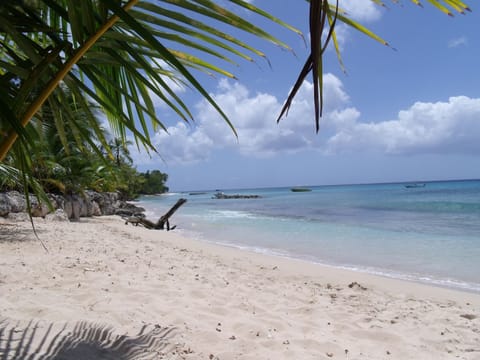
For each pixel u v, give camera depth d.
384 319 4.00
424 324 3.88
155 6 1.54
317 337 3.32
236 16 1.46
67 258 5.78
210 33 1.61
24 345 2.33
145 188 86.94
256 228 16.30
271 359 2.76
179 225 19.28
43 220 11.65
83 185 17.23
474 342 3.39
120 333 2.87
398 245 10.73
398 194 51.84
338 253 9.73
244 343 3.02
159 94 1.62
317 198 50.59
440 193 48.94
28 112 1.50
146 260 6.43
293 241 12.09
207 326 3.33
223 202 50.00
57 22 1.84
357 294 5.17
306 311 4.16
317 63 0.87
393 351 3.13
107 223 15.50
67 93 2.59
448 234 12.55
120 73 1.99
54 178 15.55
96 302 3.67
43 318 2.97
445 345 3.30
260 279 5.81
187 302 4.02
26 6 1.55
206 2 1.45
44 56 1.57
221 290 4.77
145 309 3.60
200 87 1.28
